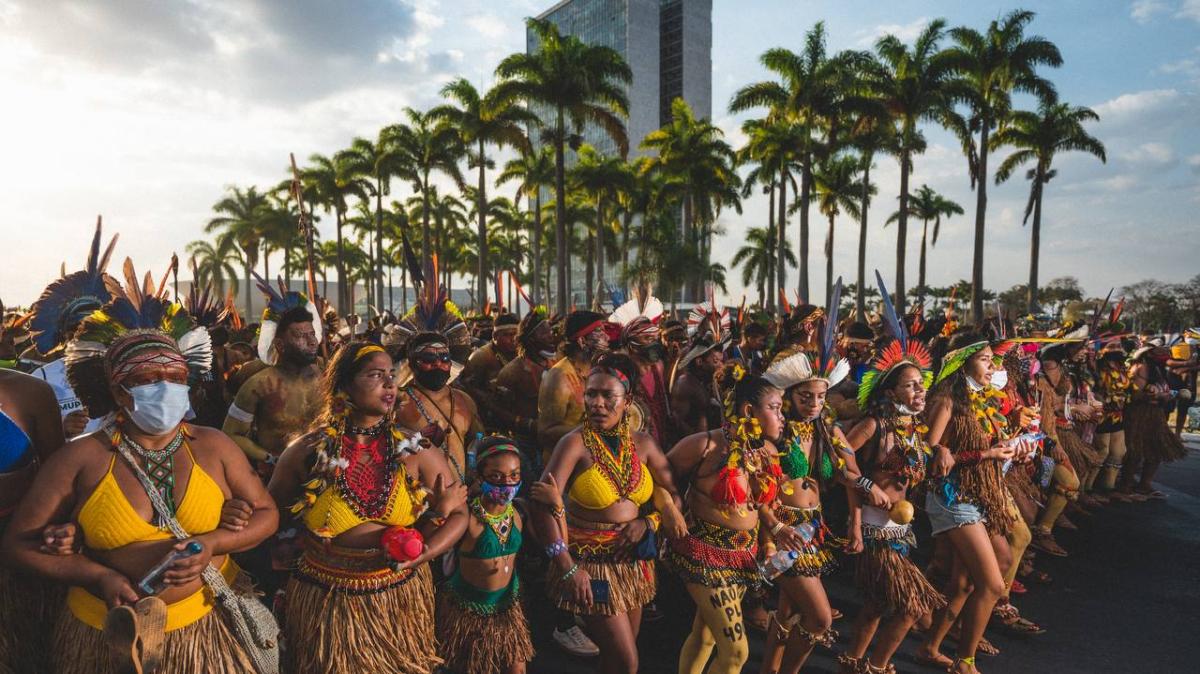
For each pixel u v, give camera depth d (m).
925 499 4.55
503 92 36.00
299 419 4.47
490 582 3.45
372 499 2.83
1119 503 8.74
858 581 4.21
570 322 4.88
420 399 4.48
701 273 46.41
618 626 3.46
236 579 2.78
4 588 2.54
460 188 51.09
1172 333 11.06
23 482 2.58
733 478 3.52
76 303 3.59
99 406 2.46
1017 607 5.68
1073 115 41.66
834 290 4.10
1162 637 5.14
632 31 119.25
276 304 4.57
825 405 4.09
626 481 3.49
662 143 47.28
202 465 2.52
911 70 36.72
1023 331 8.41
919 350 4.41
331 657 2.77
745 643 3.61
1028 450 5.38
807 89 35.94
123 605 2.24
